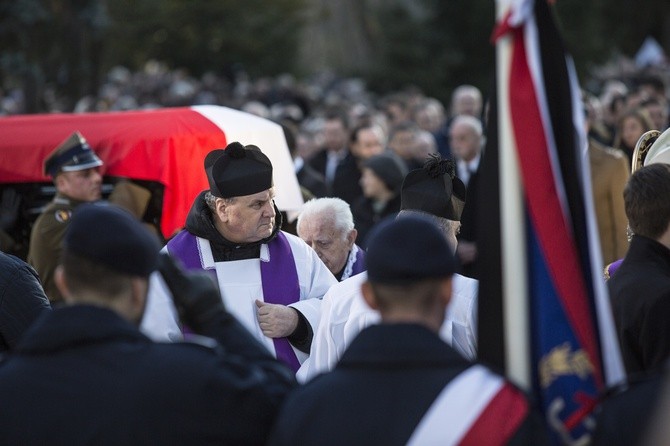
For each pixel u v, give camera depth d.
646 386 6.70
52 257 14.09
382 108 43.09
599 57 72.25
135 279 7.12
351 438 6.42
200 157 13.85
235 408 6.90
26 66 37.16
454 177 11.21
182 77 61.72
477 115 32.97
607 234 17.48
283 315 10.91
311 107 50.91
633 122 21.92
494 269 7.28
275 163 14.11
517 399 6.45
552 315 7.19
